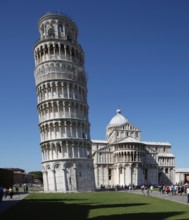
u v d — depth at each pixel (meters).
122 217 35.34
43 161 102.31
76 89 106.94
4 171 122.31
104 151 156.38
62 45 107.19
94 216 36.38
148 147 167.38
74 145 100.88
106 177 154.12
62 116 101.62
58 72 104.00
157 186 150.12
